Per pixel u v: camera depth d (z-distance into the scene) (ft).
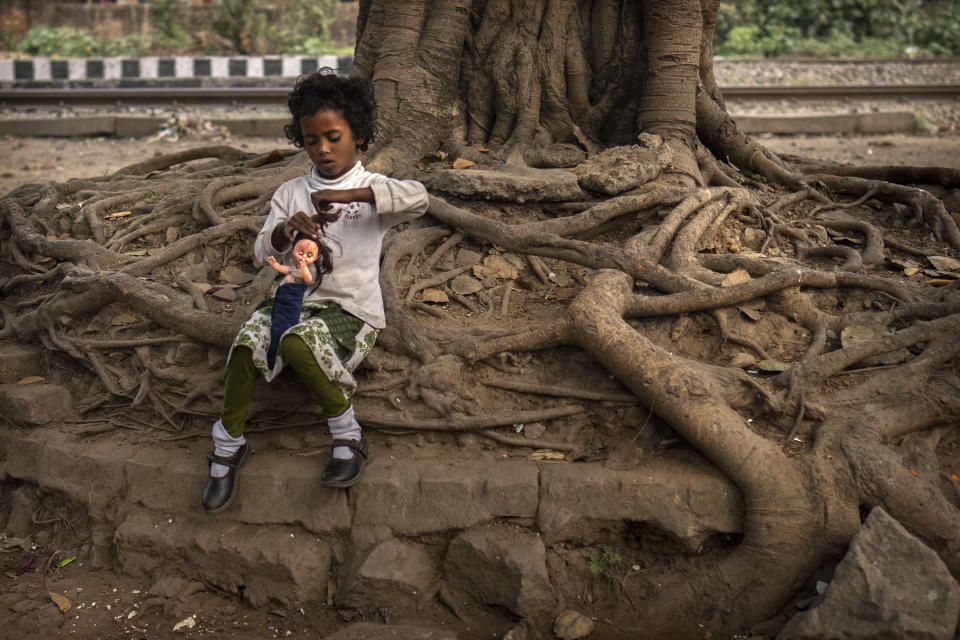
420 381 10.59
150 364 11.43
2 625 9.62
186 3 61.87
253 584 9.97
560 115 16.52
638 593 9.78
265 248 9.44
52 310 12.44
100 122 36.63
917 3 65.98
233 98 41.01
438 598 9.80
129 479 10.77
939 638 7.84
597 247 12.40
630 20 16.12
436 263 12.96
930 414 10.29
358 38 17.26
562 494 9.78
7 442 11.85
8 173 28.63
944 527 9.16
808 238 14.21
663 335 11.46
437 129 16.05
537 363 10.98
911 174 17.30
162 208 14.47
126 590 10.30
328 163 9.39
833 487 9.38
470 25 16.55
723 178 16.05
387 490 9.95
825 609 8.32
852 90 43.01
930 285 12.75
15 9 63.36
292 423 10.69
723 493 9.68
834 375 10.60
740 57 56.08
